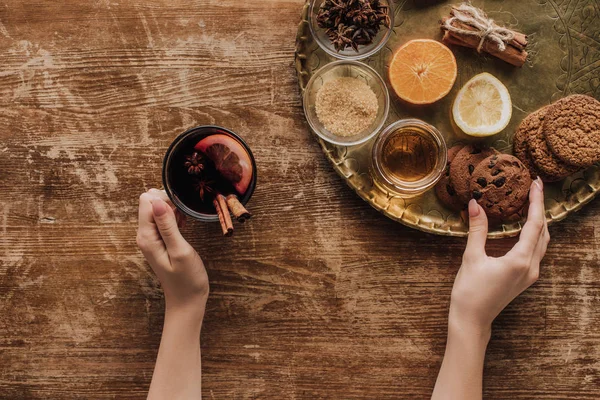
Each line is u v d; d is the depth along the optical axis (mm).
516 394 841
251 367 846
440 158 792
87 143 839
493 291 788
